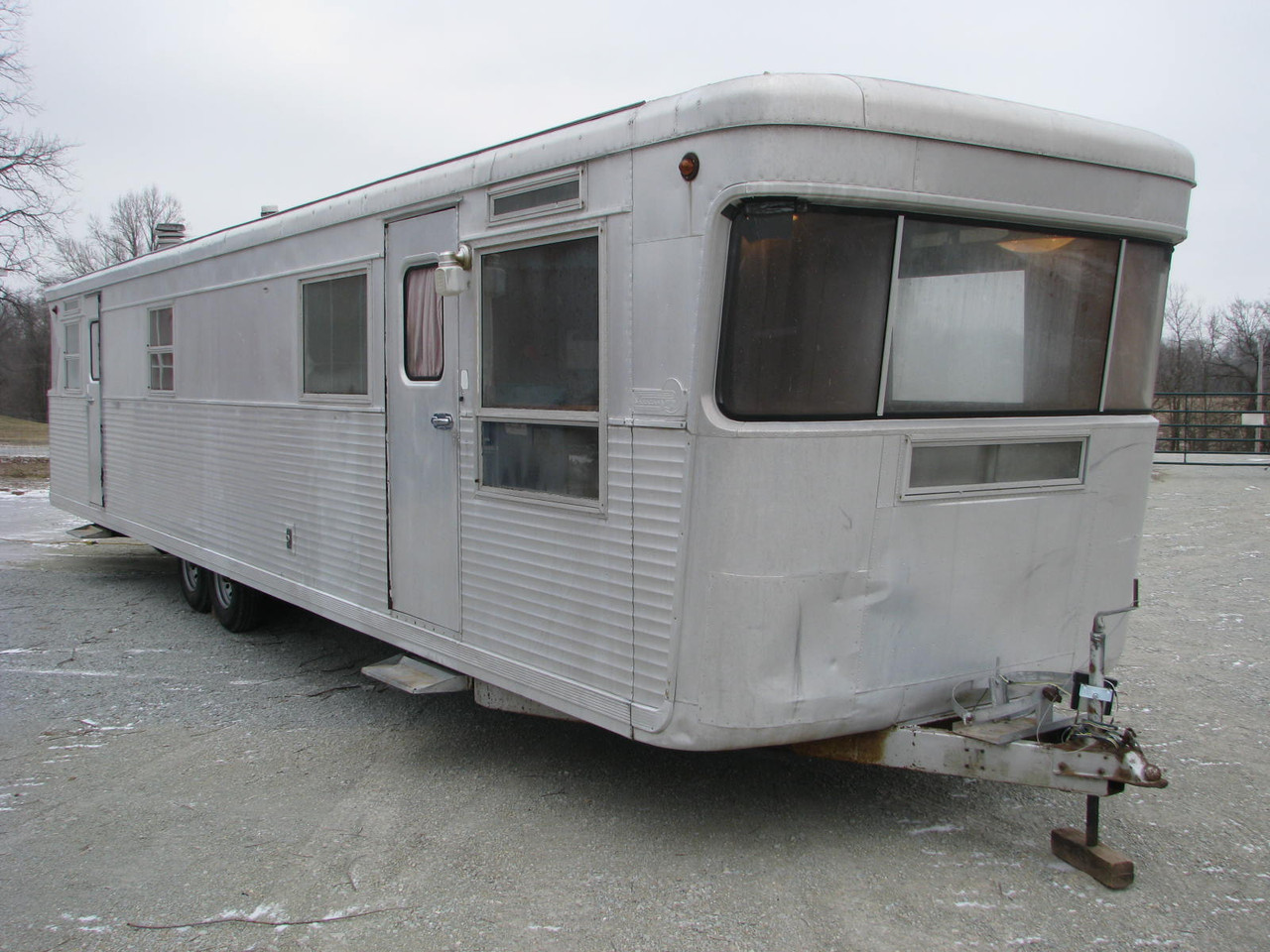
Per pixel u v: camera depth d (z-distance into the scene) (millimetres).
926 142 3074
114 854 3484
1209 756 4254
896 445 3182
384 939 2918
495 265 3820
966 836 3514
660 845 3469
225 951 2875
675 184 3070
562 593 3584
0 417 38594
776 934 2889
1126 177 3500
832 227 3016
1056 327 3508
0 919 3064
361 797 3928
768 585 3039
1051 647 3674
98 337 7859
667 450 3129
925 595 3320
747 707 3078
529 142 3641
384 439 4520
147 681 5531
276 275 5340
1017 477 3486
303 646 6297
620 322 3277
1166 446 18438
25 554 9695
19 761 4367
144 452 7168
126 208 47062
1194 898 3068
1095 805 3230
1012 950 2789
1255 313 44062
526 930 2943
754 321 2988
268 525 5613
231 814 3795
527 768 4207
